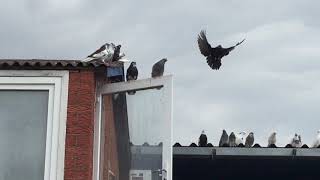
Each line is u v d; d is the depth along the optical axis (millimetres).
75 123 8578
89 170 8484
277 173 16469
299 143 14953
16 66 8734
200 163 15141
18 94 8781
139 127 8992
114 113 9219
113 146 9141
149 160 8852
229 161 14734
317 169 15758
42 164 8539
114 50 9617
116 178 9023
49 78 8750
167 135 8656
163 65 9516
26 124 8695
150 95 8992
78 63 8719
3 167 8570
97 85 9180
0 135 8680
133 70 9992
